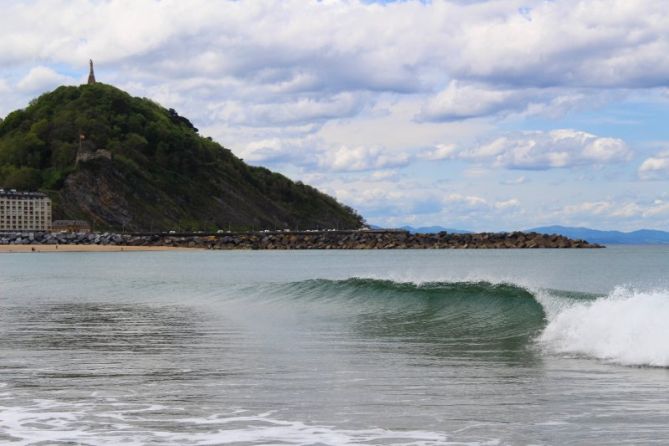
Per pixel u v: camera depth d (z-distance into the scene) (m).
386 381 18.86
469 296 36.12
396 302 38.72
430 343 26.11
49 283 73.62
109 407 16.09
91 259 189.62
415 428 14.28
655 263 131.88
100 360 22.58
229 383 18.70
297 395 17.23
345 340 27.09
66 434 13.98
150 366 21.38
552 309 31.14
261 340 27.17
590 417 14.92
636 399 16.38
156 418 15.12
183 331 30.34
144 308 42.28
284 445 13.26
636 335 22.03
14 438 13.75
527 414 15.25
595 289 62.09
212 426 14.49
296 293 44.50
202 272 110.50
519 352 23.44
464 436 13.73
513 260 155.88
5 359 22.92
